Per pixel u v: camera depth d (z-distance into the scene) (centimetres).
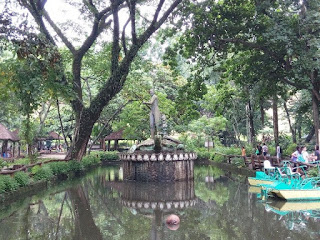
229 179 1872
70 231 856
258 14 1762
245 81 2127
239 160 2297
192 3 1938
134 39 1945
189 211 1084
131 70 2627
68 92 1666
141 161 1795
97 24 2031
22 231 859
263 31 1847
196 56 2133
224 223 921
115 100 3300
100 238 794
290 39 1562
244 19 2017
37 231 859
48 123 4006
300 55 1579
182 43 2108
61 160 2094
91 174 2250
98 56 2512
